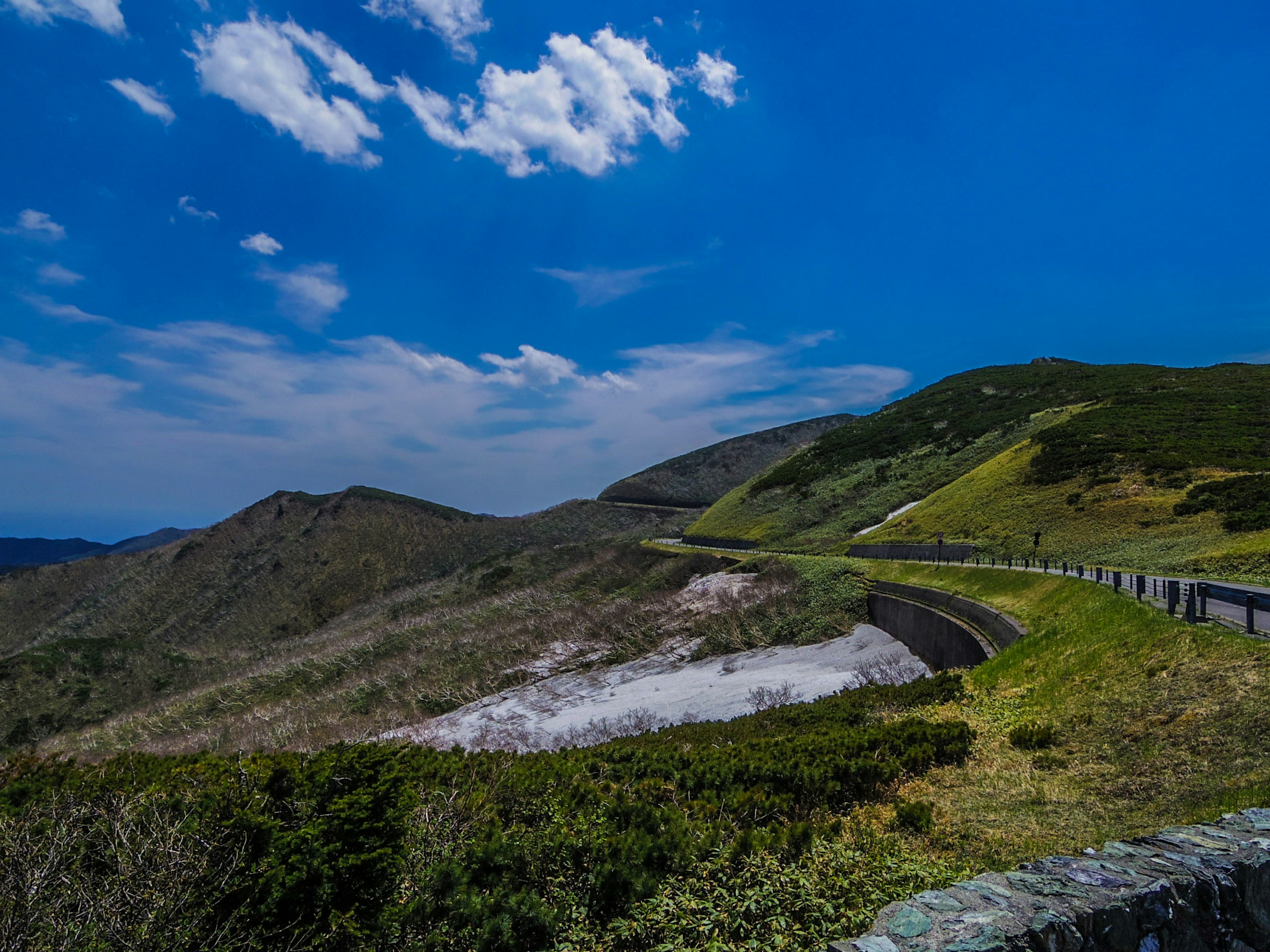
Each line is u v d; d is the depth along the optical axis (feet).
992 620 66.18
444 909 16.43
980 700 43.09
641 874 18.19
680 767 32.17
